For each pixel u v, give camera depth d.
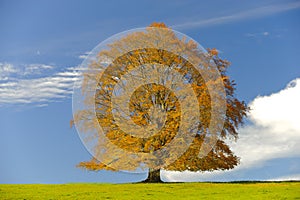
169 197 25.17
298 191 26.73
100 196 25.72
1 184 32.25
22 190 28.33
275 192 26.44
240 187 28.70
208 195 25.75
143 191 27.30
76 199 24.78
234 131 32.47
